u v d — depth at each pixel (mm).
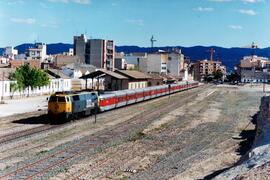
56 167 28609
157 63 188000
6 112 60688
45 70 101750
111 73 93438
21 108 66312
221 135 45656
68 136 41594
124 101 74688
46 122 51312
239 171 24188
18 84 83062
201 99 101250
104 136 42312
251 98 108438
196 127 51469
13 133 42688
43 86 91250
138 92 83938
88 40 187875
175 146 38312
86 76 89938
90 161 30969
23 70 84938
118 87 97875
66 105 49844
